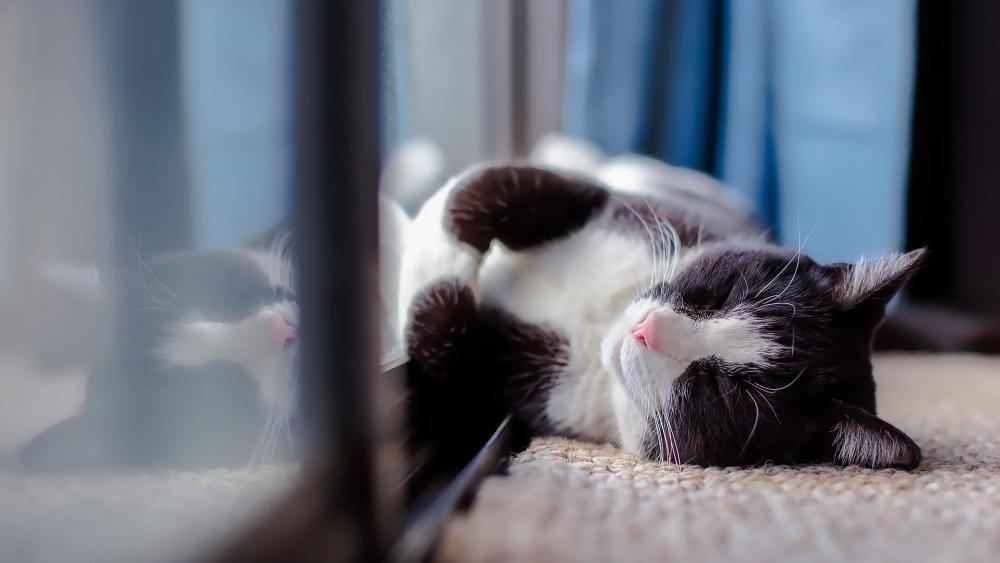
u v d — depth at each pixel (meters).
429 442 0.54
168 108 0.42
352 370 0.39
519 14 0.95
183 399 0.43
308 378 0.39
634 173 0.87
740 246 0.60
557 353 0.59
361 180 0.39
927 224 1.09
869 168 1.01
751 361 0.55
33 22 0.37
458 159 0.88
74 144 0.39
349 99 0.38
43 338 0.39
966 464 0.53
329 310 0.39
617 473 0.51
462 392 0.59
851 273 0.58
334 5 0.37
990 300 1.07
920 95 1.05
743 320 0.56
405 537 0.41
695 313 0.57
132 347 0.42
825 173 1.05
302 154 0.38
